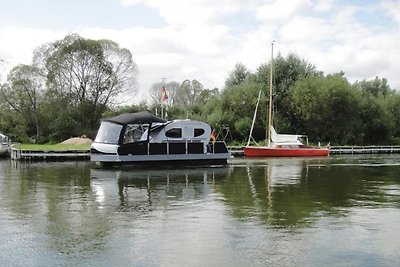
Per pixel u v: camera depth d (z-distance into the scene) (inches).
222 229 506.0
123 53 2657.5
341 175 1114.1
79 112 2536.9
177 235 479.5
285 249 429.7
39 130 2615.7
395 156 2066.9
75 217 569.0
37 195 748.6
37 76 2541.8
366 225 527.8
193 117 2615.7
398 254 416.8
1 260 397.7
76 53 2551.7
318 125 2544.3
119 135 1305.4
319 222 542.6
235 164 1471.5
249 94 2532.0
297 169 1290.6
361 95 2775.6
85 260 398.0
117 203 673.6
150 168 1284.4
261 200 705.6
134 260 398.0
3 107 2566.4
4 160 1622.8
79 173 1129.4
